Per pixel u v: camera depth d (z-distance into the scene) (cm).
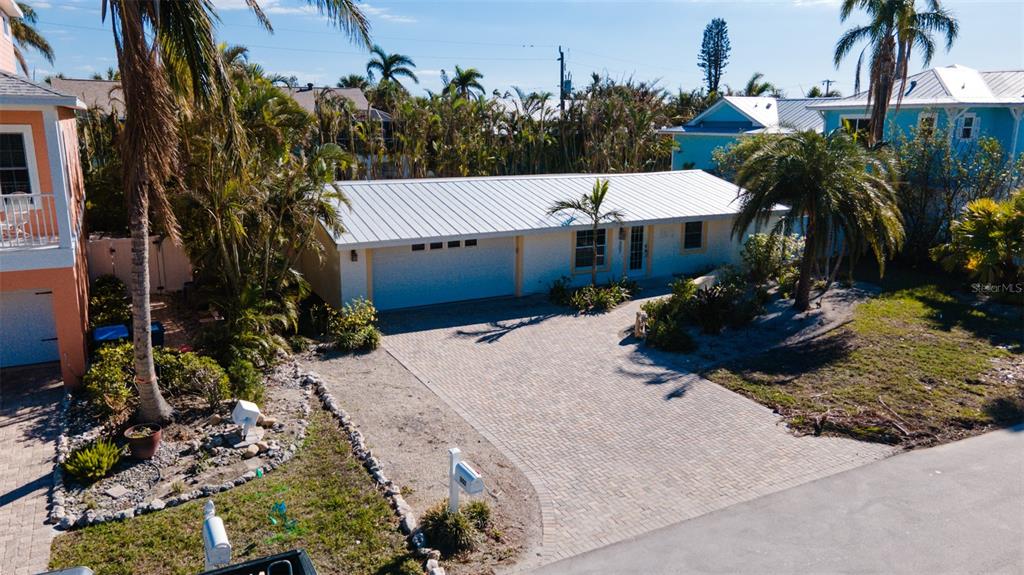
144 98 1009
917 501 1000
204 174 1504
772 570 843
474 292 2103
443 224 1977
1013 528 931
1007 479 1065
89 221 2106
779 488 1038
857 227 1803
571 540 902
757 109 3956
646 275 2392
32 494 949
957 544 895
